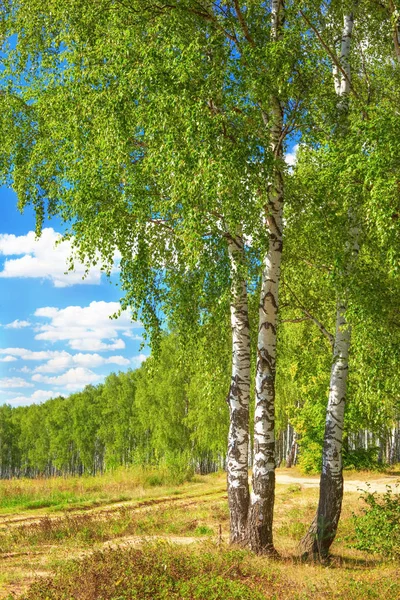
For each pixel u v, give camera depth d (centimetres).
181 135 887
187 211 896
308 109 980
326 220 1031
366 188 839
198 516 1675
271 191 960
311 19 1075
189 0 948
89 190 1040
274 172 928
